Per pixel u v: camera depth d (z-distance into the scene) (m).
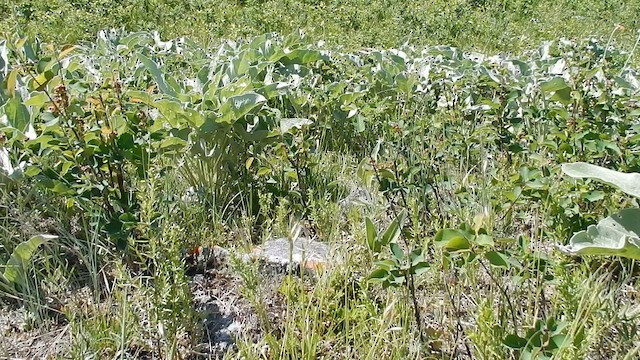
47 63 3.23
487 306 2.15
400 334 2.35
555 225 2.79
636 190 2.28
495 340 2.06
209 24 8.74
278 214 3.07
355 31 9.34
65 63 4.07
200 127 3.37
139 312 2.48
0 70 3.76
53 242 2.79
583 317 2.26
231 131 3.48
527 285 2.54
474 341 2.10
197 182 3.47
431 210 3.05
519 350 2.01
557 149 3.13
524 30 9.81
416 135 3.83
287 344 2.29
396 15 9.99
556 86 3.78
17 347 2.41
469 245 2.06
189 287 2.49
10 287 2.59
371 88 4.86
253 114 3.59
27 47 4.60
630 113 3.53
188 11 9.73
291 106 4.43
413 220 2.67
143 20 8.71
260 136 3.49
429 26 9.58
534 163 3.46
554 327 1.95
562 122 3.62
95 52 5.60
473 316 2.38
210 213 3.25
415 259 2.27
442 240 2.05
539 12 11.30
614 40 8.77
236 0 10.48
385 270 2.24
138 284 2.41
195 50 5.72
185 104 3.59
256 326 2.54
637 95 4.07
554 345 1.90
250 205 3.27
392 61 5.53
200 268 2.88
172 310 2.28
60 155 3.01
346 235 3.07
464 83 4.64
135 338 2.35
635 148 3.29
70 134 2.91
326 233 3.11
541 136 3.35
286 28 9.02
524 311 2.50
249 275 2.44
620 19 11.01
